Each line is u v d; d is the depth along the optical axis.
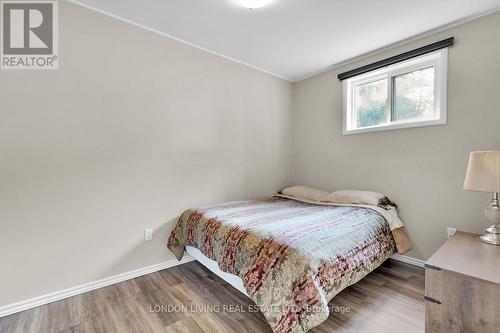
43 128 1.79
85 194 1.97
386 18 2.09
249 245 1.62
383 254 2.08
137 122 2.23
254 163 3.20
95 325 1.56
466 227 2.11
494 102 1.96
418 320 1.58
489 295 1.12
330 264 1.51
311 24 2.20
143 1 1.90
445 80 2.21
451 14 2.02
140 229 2.25
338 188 3.12
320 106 3.32
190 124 2.58
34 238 1.76
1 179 1.65
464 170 2.12
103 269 2.05
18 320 1.61
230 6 1.96
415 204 2.42
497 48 1.95
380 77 2.77
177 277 2.23
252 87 3.16
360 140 2.87
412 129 2.43
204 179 2.70
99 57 2.03
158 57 2.36
